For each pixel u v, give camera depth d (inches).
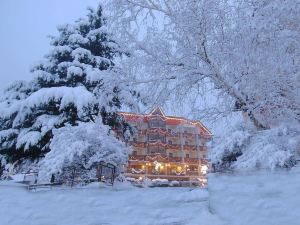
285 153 240.8
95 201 287.9
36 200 289.7
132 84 366.3
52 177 386.9
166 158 1576.0
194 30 312.3
